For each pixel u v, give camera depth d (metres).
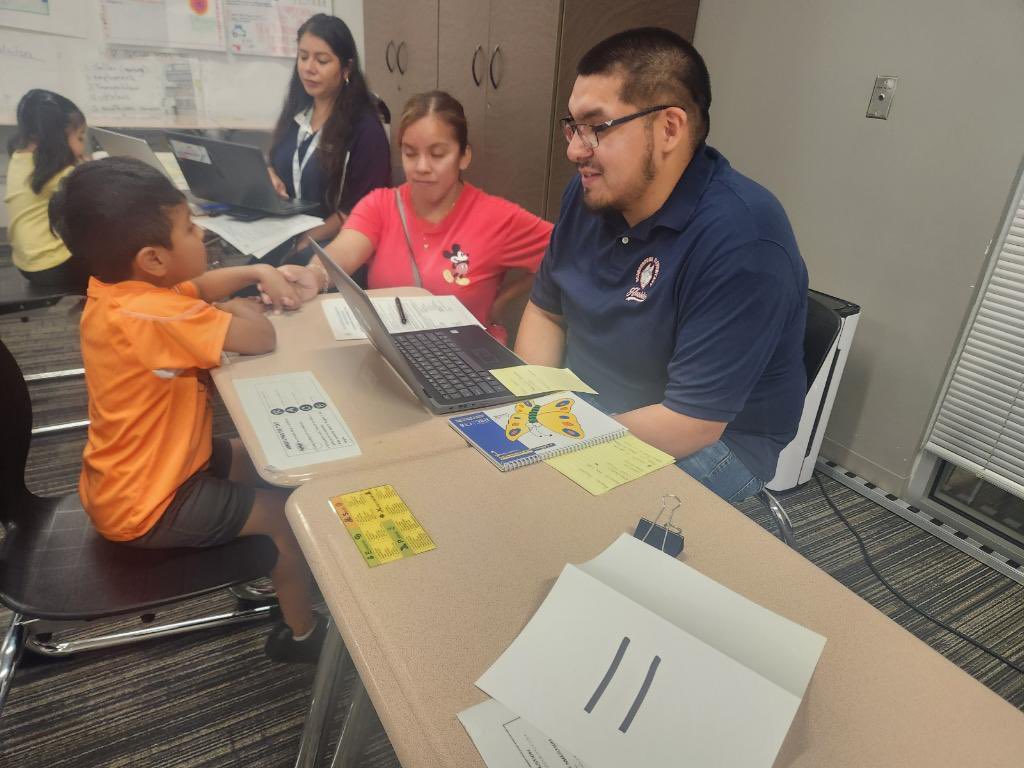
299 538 0.82
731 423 1.43
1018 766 0.58
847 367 2.38
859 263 2.28
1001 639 1.79
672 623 0.65
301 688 1.50
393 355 1.09
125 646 1.57
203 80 3.82
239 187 2.21
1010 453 2.03
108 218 1.11
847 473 2.44
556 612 0.67
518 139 2.73
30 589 1.09
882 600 1.90
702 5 2.61
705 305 1.23
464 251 1.91
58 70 3.55
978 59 1.89
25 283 2.31
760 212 1.23
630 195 1.28
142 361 1.14
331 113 2.46
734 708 0.57
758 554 0.82
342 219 2.50
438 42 3.11
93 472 1.17
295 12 3.84
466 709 0.60
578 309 1.48
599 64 1.22
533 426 1.09
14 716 1.39
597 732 0.56
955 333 2.07
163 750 1.35
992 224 1.94
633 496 0.92
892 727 0.61
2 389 1.14
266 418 1.07
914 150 2.07
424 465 0.97
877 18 2.09
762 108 2.47
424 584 0.74
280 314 1.49
